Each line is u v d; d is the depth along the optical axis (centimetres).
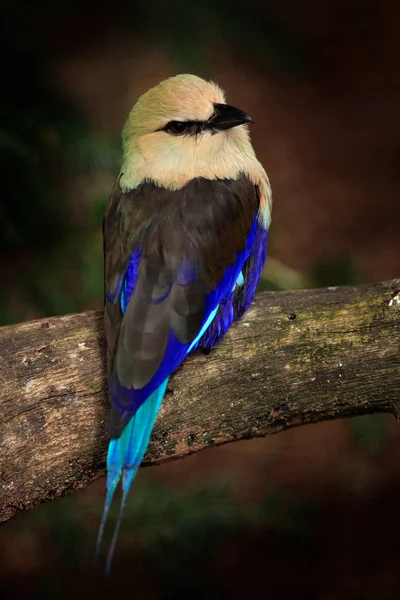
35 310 1062
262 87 1948
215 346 741
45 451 698
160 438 724
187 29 1462
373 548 1207
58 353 727
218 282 728
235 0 1530
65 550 1061
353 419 1161
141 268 708
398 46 2150
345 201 1695
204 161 781
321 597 1144
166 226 732
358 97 1992
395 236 1619
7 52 1093
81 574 1141
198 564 1128
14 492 687
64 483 709
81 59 1847
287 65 1641
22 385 708
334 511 1253
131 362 666
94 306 1238
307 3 2273
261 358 740
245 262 786
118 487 1102
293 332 746
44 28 1836
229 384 735
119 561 1147
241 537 1219
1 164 1005
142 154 786
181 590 1123
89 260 1056
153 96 784
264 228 810
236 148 799
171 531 1064
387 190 1727
